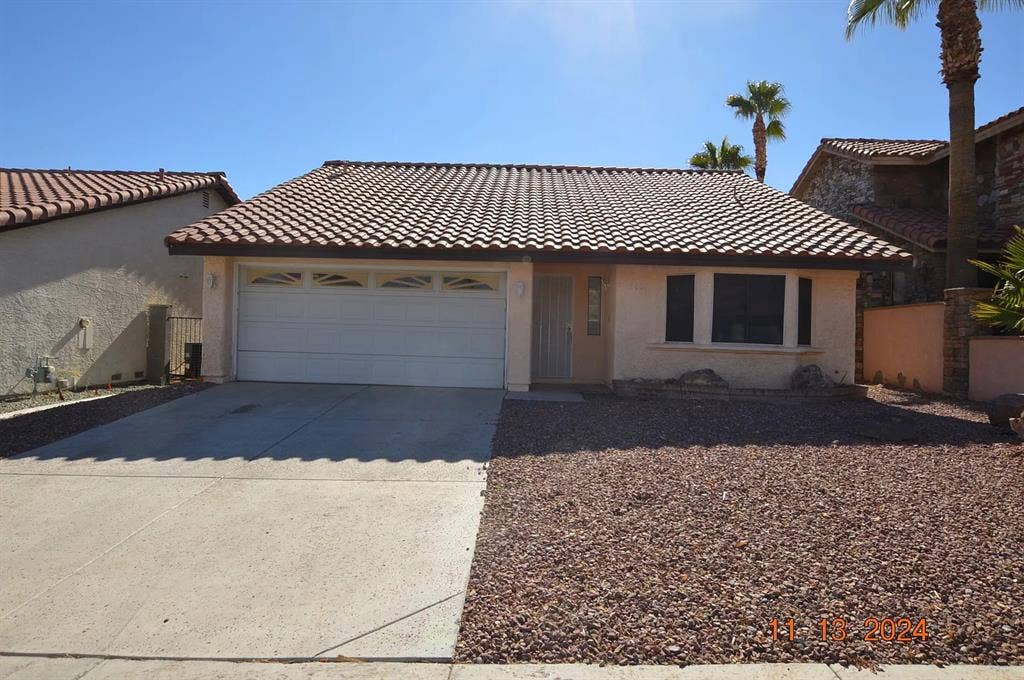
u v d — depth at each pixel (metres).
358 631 3.67
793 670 3.29
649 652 3.43
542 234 11.52
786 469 6.51
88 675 3.29
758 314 11.55
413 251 10.69
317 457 7.12
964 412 10.13
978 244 13.36
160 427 8.40
